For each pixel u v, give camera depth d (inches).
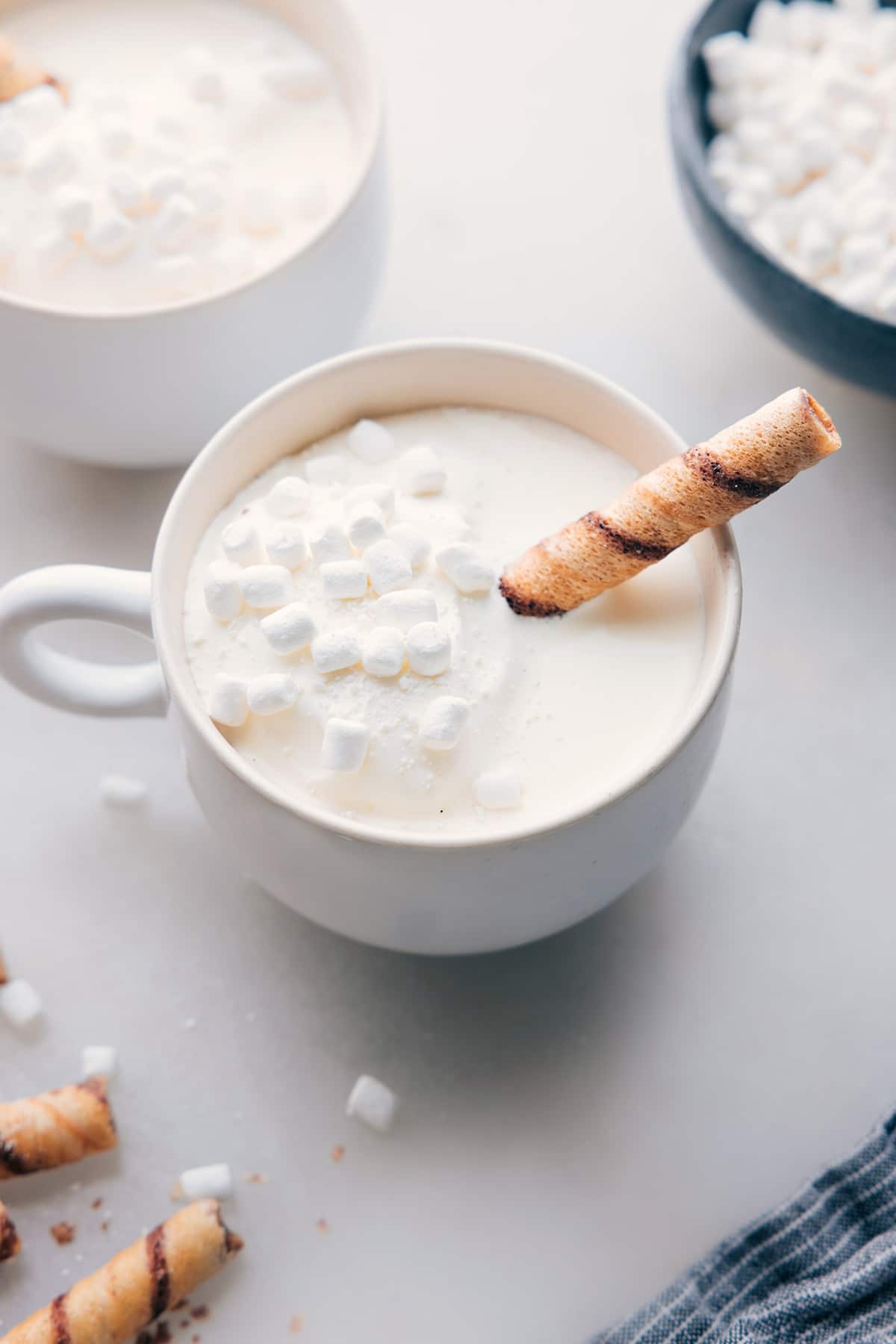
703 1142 18.7
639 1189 18.5
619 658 17.6
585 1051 19.1
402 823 17.0
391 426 18.9
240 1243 18.0
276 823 16.7
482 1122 18.8
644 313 22.7
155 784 20.3
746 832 20.0
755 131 22.1
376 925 17.6
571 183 23.4
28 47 21.4
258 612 17.5
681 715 17.3
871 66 22.3
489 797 16.9
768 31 22.6
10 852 19.9
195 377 19.6
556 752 17.2
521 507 18.4
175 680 16.8
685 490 16.6
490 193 23.3
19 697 20.6
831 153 21.8
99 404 19.8
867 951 19.5
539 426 18.8
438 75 24.1
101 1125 18.3
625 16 24.4
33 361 19.4
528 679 17.4
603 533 17.0
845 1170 17.9
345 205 19.5
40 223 19.8
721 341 22.5
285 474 18.6
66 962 19.4
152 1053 19.1
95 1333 17.5
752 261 20.4
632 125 23.8
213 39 21.5
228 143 20.8
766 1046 19.1
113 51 21.4
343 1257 18.3
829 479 21.6
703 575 17.8
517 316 22.6
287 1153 18.7
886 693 20.6
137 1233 18.4
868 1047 19.1
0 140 19.9
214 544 18.1
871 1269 17.1
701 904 19.7
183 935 19.6
